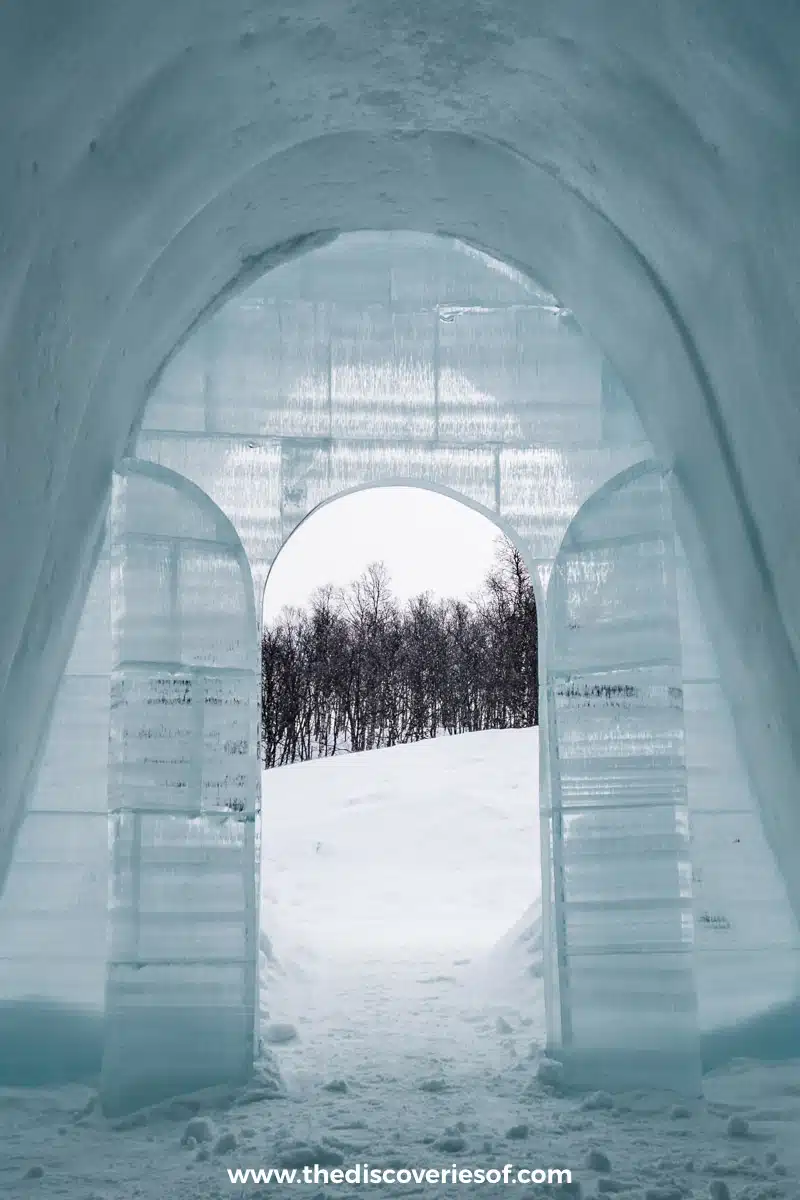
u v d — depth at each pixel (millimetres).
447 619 44562
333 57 4672
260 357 6211
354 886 13438
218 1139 4559
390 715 42375
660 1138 4621
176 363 6152
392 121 5352
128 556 5621
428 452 6250
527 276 6371
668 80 4000
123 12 3447
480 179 5801
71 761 6016
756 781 5957
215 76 4336
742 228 4168
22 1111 5254
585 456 6289
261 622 6059
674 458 5914
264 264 6238
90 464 5301
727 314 4609
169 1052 5328
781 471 4531
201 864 5492
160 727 5551
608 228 5402
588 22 4039
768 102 3504
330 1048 6316
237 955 5473
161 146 4395
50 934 5902
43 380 4215
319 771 20656
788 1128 4750
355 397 6242
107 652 6078
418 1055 6145
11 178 3412
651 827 5480
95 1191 3996
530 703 41062
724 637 5816
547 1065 5523
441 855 14867
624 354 6086
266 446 6160
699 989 5961
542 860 5957
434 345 6312
